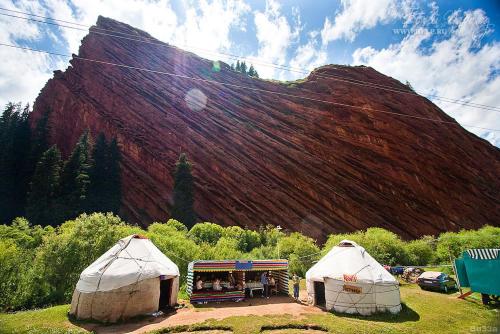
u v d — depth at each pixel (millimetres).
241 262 16609
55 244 19781
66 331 10516
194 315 12805
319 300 15680
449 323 11930
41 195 41938
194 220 44500
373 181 56656
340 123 61875
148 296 13281
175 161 57625
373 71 69562
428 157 58438
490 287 14492
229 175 56438
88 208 43344
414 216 54031
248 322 11352
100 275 13016
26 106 68500
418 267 24031
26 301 17062
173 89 68500
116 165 50594
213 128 62688
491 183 58312
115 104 65875
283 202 53531
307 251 30000
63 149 62969
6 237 28375
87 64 73250
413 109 63781
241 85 71750
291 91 69062
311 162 58219
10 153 51875
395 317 12820
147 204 52000
